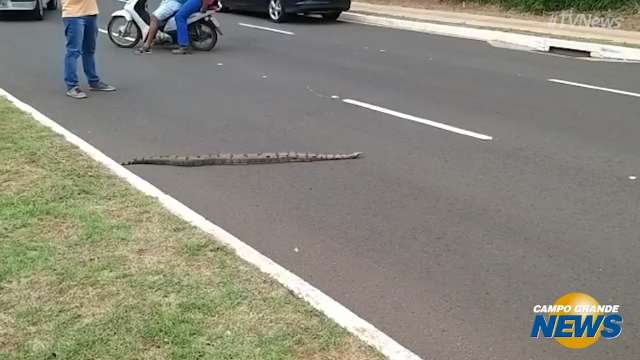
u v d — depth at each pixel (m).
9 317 3.49
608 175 6.00
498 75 10.74
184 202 5.38
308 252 4.52
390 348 3.33
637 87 9.85
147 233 4.50
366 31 16.09
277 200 5.43
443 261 4.40
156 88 9.40
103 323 3.44
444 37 15.41
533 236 4.77
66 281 3.84
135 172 6.05
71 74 8.72
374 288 4.06
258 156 6.32
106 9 18.75
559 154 6.59
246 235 4.78
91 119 7.77
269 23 17.23
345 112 8.20
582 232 4.83
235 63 11.38
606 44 13.33
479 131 7.38
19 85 9.46
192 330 3.40
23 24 15.88
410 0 21.34
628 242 4.67
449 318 3.76
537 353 3.46
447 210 5.22
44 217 4.70
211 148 6.73
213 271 4.02
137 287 3.79
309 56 12.23
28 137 6.58
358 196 5.52
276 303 3.68
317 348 3.29
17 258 4.08
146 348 3.25
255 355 3.22
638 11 16.22
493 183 5.80
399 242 4.67
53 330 3.39
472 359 3.40
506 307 3.87
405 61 11.93
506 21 17.12
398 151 6.68
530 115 8.10
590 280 4.16
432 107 8.47
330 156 6.44
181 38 12.18
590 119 7.93
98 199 5.08
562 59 12.62
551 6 17.77
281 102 8.68
